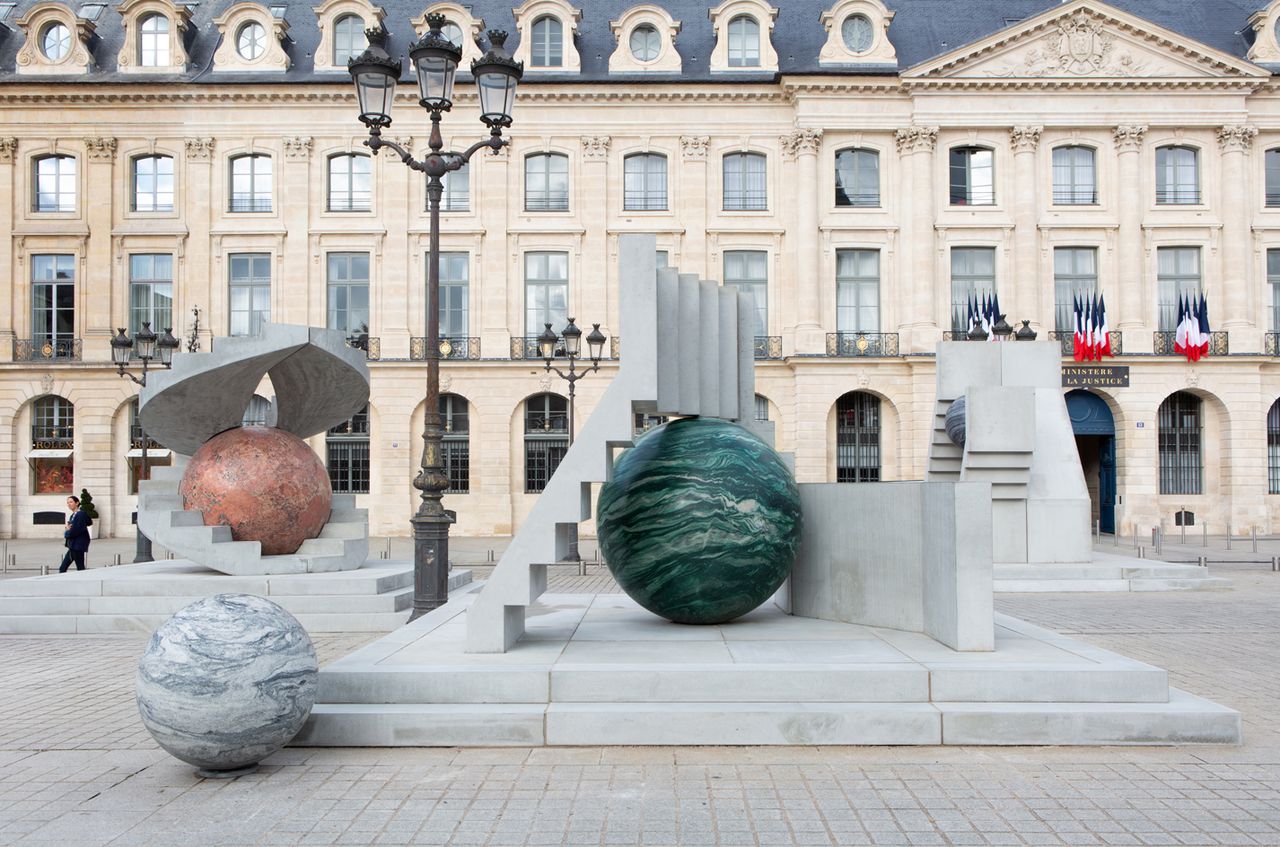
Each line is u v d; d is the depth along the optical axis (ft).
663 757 23.47
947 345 63.16
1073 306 123.54
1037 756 23.40
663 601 31.17
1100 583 59.21
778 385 122.83
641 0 134.31
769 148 124.67
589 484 29.22
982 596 27.53
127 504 122.62
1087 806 20.10
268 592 46.78
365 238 122.93
